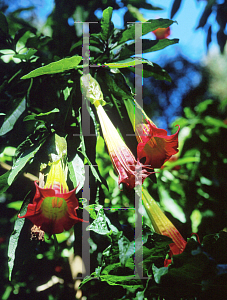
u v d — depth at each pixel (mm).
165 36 2395
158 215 1092
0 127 1387
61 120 1228
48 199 961
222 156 2514
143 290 1033
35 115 1207
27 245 1203
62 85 1309
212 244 1003
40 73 1091
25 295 1698
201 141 2543
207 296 962
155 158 1102
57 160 1064
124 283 1046
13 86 1428
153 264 1007
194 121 2617
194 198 2391
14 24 1834
